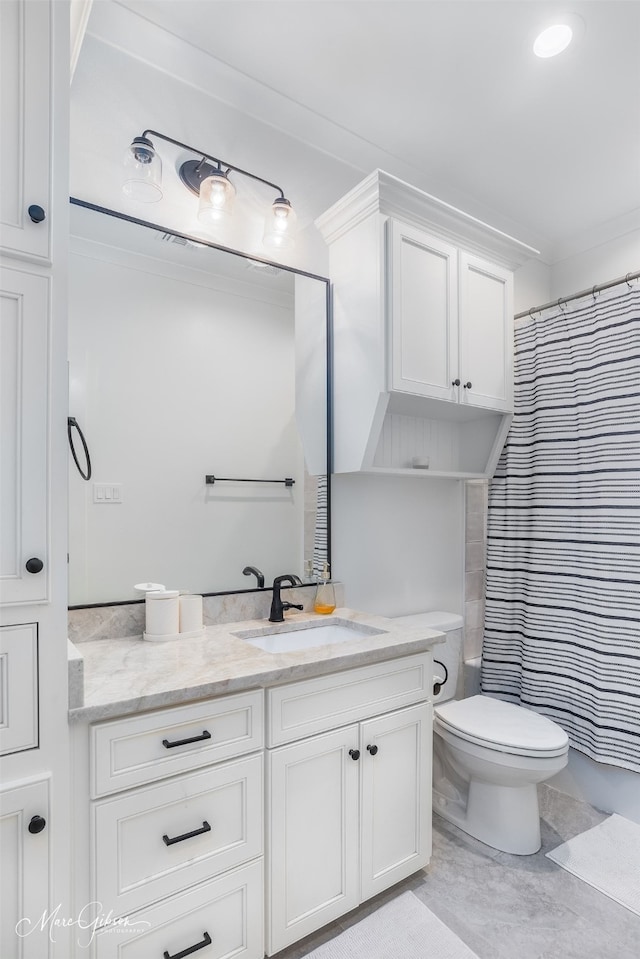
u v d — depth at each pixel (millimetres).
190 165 1747
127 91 1625
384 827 1566
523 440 2504
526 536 2467
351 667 1487
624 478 2113
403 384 1875
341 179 2162
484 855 1826
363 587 2201
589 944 1443
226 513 1800
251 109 1885
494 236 2127
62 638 1028
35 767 995
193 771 1197
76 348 1516
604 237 2779
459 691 2467
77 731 1058
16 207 984
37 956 984
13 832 969
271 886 1312
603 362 2205
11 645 976
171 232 1694
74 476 1507
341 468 2031
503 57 1713
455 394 2057
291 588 1950
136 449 1615
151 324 1653
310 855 1393
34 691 996
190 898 1186
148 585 1622
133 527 1604
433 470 2328
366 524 2217
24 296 992
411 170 2301
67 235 1043
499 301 2268
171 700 1144
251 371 1871
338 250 2057
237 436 1830
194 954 1193
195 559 1725
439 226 2006
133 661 1344
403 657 1630
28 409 993
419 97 1887
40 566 993
